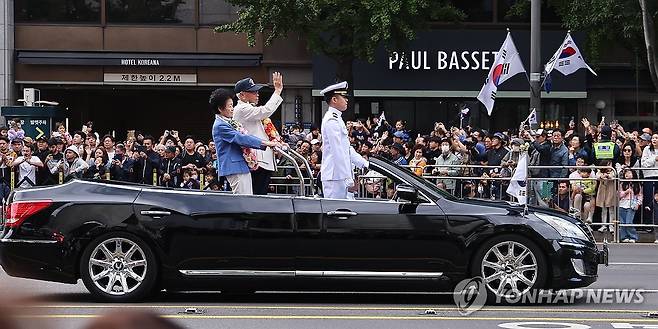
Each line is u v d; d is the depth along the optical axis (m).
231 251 35.78
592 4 100.81
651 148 68.50
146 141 73.44
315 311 35.38
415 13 100.25
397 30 104.19
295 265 35.88
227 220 35.78
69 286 42.31
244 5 105.75
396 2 99.44
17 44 115.00
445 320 33.25
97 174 71.50
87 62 114.62
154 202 36.03
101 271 36.06
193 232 35.78
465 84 113.88
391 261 35.88
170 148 73.69
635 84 114.12
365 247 35.78
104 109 120.19
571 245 35.88
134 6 115.38
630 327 31.98
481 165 70.00
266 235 35.78
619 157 70.31
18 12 114.94
